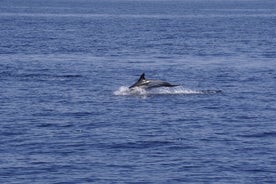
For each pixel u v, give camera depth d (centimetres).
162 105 10269
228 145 7738
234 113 9662
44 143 7794
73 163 7006
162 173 6694
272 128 8656
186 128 8625
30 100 10644
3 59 16500
